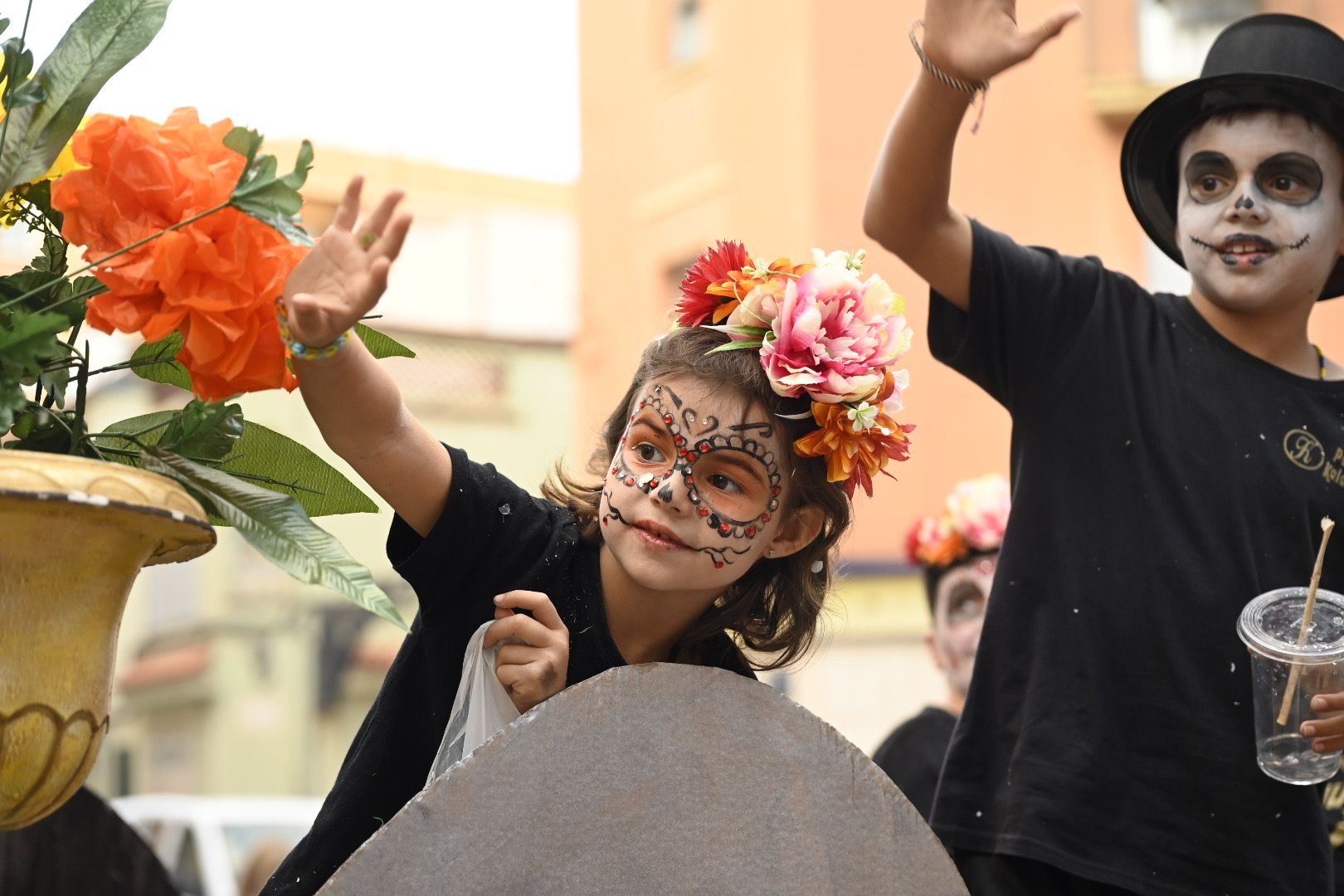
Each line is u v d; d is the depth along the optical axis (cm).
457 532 411
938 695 2248
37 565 302
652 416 418
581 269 2489
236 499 336
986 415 2141
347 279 341
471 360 3453
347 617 3541
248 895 1424
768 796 363
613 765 352
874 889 369
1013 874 474
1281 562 486
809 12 2148
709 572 412
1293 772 455
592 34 2480
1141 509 490
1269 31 512
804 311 420
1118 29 2033
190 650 3584
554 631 405
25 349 312
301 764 3491
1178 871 463
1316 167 503
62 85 338
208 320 340
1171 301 522
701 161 2295
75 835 566
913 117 487
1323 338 1748
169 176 338
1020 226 2055
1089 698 477
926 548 825
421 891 333
